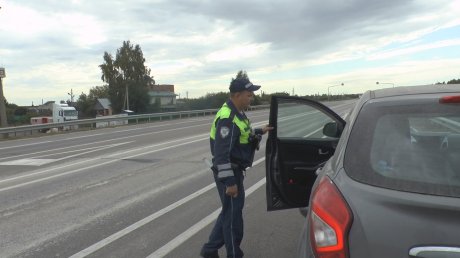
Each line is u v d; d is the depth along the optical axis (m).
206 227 5.84
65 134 25.66
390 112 2.73
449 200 2.17
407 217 2.16
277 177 4.70
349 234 2.25
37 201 7.62
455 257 2.04
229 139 4.19
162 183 8.86
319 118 5.44
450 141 2.58
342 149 2.70
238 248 4.45
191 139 18.56
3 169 11.81
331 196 2.43
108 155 13.82
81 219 6.40
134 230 5.80
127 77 80.88
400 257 2.12
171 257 4.84
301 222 6.02
